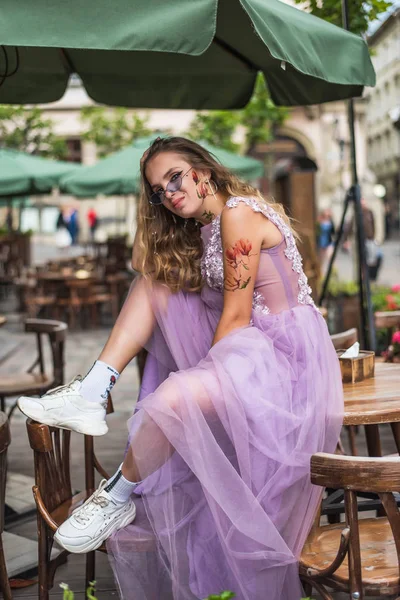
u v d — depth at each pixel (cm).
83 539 241
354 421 253
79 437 546
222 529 238
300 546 238
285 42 277
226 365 248
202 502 251
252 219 265
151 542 244
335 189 2470
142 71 461
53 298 1138
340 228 551
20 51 426
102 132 2016
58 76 461
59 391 263
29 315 1200
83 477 452
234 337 255
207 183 279
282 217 280
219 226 273
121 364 271
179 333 275
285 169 1234
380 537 239
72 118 2702
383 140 3516
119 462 482
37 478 253
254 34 396
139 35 242
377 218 2375
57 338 479
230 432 244
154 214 286
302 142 2658
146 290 278
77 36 239
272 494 241
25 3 237
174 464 254
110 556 246
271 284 270
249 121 1712
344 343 370
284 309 271
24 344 1018
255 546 236
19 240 1683
